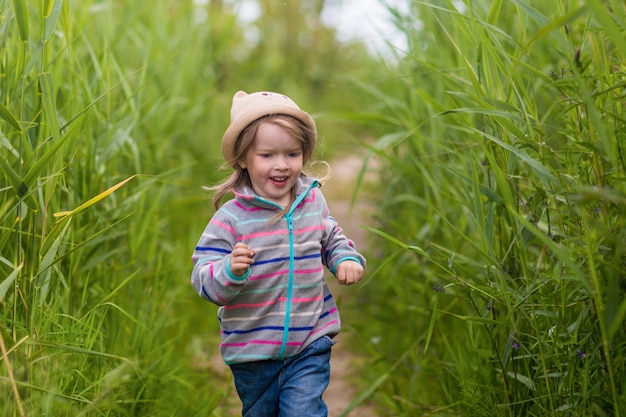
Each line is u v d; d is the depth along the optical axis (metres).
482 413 2.70
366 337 3.78
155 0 5.23
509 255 2.73
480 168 3.07
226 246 2.39
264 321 2.38
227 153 2.40
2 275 2.49
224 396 3.42
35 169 2.31
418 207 4.29
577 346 2.32
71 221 2.98
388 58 4.48
